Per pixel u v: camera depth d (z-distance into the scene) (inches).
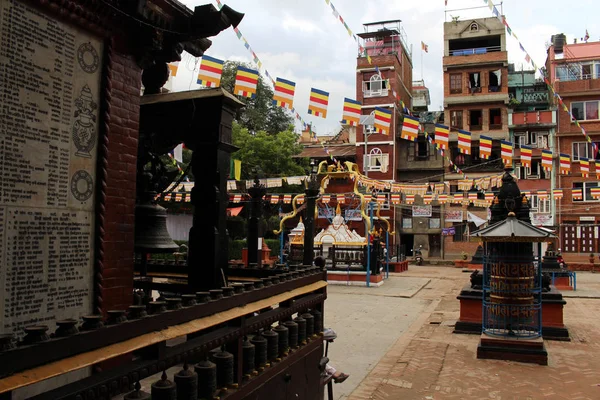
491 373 341.1
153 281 270.2
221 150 229.3
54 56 163.9
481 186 1058.1
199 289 220.1
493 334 394.6
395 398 289.9
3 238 145.9
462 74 1727.4
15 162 150.2
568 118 1616.6
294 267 234.4
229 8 202.2
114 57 188.2
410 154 1744.6
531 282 392.8
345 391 300.2
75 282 170.2
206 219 223.3
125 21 189.8
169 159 636.7
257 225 362.6
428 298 759.7
